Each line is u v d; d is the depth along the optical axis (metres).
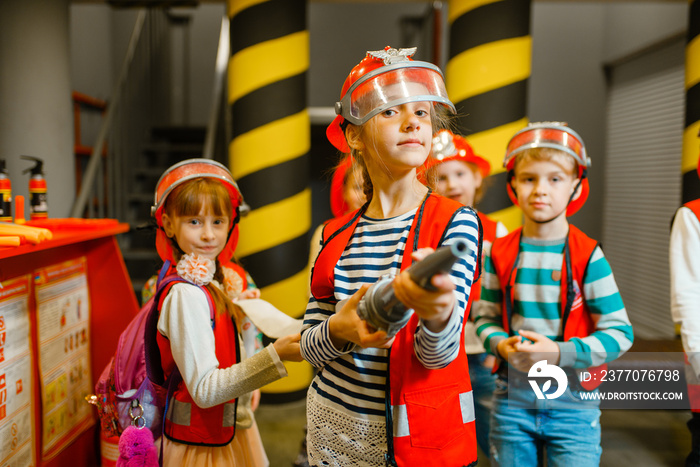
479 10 2.83
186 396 1.13
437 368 0.76
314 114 4.64
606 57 5.04
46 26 3.00
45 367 1.71
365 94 0.80
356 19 5.63
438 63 4.95
